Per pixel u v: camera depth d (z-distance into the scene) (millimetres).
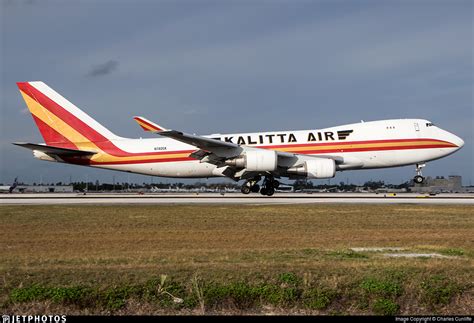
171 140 110562
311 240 47812
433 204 84938
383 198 105750
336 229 55000
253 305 29125
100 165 111000
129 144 110812
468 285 30703
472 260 36906
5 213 71625
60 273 32094
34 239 48594
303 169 99875
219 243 46094
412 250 41719
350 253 39750
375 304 28688
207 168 108812
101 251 41875
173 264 34906
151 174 111062
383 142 105250
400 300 29656
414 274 32000
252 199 101500
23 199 108188
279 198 105125
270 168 97625
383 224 58875
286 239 48406
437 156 105938
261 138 107312
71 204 88938
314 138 106625
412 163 106625
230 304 28969
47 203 92188
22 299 28031
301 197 110750
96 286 29500
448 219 63344
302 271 32500
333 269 33094
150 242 46688
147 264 35000
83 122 111312
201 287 29531
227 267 33625
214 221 61812
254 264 34750
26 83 111312
